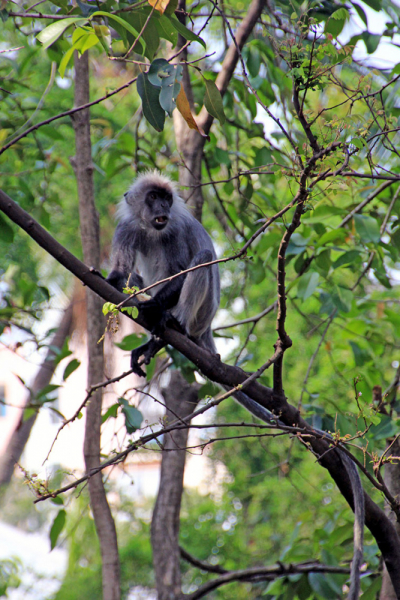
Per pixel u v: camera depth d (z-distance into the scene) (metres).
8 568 14.58
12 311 9.30
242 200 11.56
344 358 15.38
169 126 15.74
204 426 5.75
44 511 24.61
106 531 8.49
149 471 25.09
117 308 5.40
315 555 9.52
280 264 5.73
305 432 5.97
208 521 18.84
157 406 12.06
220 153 11.00
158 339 7.45
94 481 8.59
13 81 11.38
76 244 20.75
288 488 16.98
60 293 22.23
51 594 18.70
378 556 8.74
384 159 9.07
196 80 11.73
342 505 16.02
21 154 12.05
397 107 8.92
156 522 9.76
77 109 5.89
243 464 20.03
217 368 7.07
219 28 13.67
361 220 8.64
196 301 9.07
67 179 18.66
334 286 9.31
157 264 10.08
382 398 8.52
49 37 5.31
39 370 21.58
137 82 5.36
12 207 6.22
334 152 5.29
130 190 9.88
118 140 12.02
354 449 8.43
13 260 18.36
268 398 6.96
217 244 19.28
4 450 24.78
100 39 5.77
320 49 5.32
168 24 5.95
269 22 11.39
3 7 7.36
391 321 10.41
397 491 7.84
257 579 9.33
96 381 8.98
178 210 10.02
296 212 5.36
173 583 9.40
